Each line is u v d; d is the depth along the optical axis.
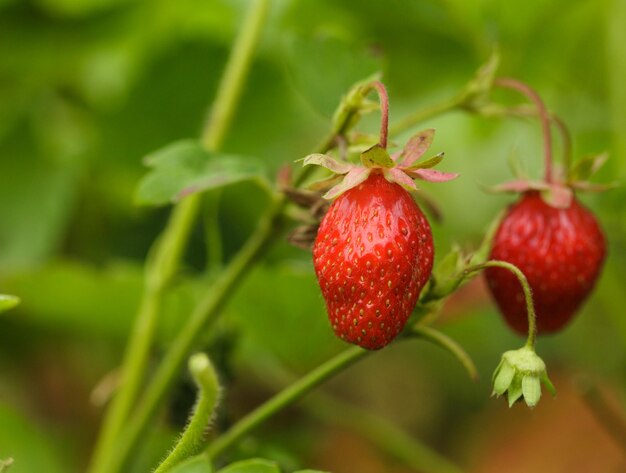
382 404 0.47
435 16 0.39
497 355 0.44
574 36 0.39
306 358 0.34
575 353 0.43
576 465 0.42
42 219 0.43
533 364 0.24
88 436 0.42
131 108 0.42
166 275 0.33
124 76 0.45
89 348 0.43
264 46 0.42
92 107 0.45
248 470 0.24
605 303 0.38
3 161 0.43
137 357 0.33
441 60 0.41
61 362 0.43
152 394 0.31
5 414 0.37
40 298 0.36
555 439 0.42
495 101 0.40
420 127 0.46
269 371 0.37
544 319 0.28
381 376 0.47
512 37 0.39
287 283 0.32
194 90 0.42
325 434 0.40
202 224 0.43
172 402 0.33
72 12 0.43
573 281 0.28
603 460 0.41
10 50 0.44
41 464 0.37
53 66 0.45
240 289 0.33
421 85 0.42
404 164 0.25
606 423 0.36
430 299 0.26
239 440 0.28
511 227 0.28
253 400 0.43
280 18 0.41
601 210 0.36
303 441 0.36
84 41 0.44
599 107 0.40
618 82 0.37
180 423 0.33
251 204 0.42
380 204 0.25
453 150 0.47
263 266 0.33
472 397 0.45
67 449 0.40
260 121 0.44
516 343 0.44
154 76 0.42
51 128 0.45
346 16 0.40
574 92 0.40
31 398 0.43
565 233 0.28
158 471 0.24
